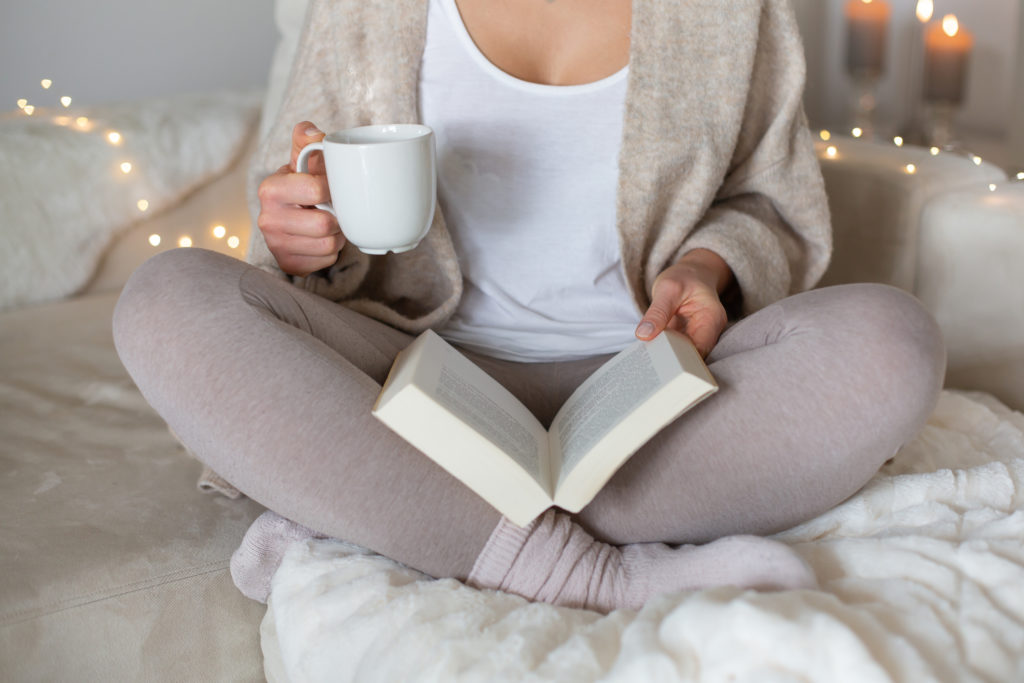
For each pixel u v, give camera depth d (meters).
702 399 0.81
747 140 1.10
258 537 0.87
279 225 0.88
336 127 1.05
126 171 1.50
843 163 1.34
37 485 0.99
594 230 1.01
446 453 0.74
